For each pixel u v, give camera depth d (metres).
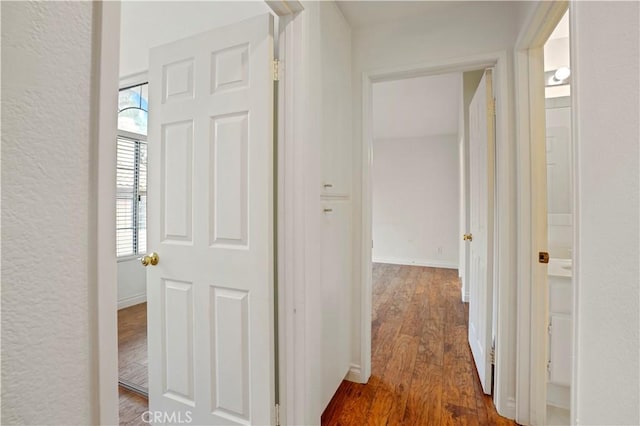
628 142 0.60
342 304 1.86
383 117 4.63
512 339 1.65
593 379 0.72
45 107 0.39
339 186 1.81
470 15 1.74
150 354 1.56
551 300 1.61
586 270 0.75
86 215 0.44
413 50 1.86
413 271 5.34
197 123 1.41
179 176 1.46
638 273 0.56
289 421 1.31
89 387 0.44
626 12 0.60
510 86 1.66
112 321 0.47
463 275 3.75
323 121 1.59
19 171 0.37
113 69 0.47
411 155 5.96
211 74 1.38
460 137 4.14
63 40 0.41
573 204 0.81
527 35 1.46
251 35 1.30
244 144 1.32
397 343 2.55
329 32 1.66
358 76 1.98
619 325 0.62
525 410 1.58
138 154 3.62
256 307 1.30
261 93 1.28
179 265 1.47
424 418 1.64
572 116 0.81
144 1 2.01
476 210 2.19
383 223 6.17
